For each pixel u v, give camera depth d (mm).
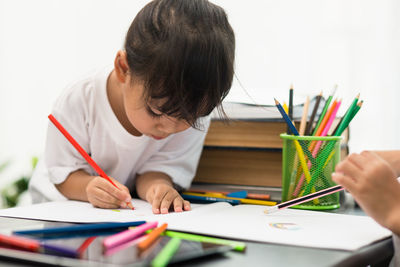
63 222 552
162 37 587
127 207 665
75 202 719
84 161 818
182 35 572
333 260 389
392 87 1580
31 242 390
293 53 1606
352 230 504
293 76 1609
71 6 1776
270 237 463
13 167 1854
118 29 1735
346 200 784
